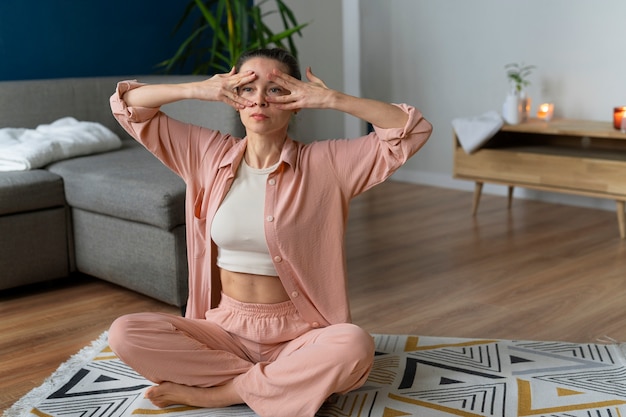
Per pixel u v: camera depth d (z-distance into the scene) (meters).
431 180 4.99
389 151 1.82
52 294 2.96
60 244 3.04
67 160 3.22
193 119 3.38
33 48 4.07
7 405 2.02
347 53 5.21
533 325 2.53
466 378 2.10
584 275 3.05
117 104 1.92
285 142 1.91
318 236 1.88
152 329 1.86
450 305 2.74
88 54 4.28
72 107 3.79
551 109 4.11
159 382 1.92
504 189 4.64
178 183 2.72
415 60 4.93
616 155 3.69
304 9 5.18
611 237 3.63
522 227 3.85
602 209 4.23
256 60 1.82
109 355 2.32
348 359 1.73
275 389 1.80
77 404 1.99
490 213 4.18
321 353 1.75
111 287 3.03
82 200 2.95
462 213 4.19
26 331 2.56
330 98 1.77
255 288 1.93
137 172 2.92
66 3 4.16
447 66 4.78
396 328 2.53
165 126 1.96
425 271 3.15
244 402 1.89
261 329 1.92
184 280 2.70
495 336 2.45
